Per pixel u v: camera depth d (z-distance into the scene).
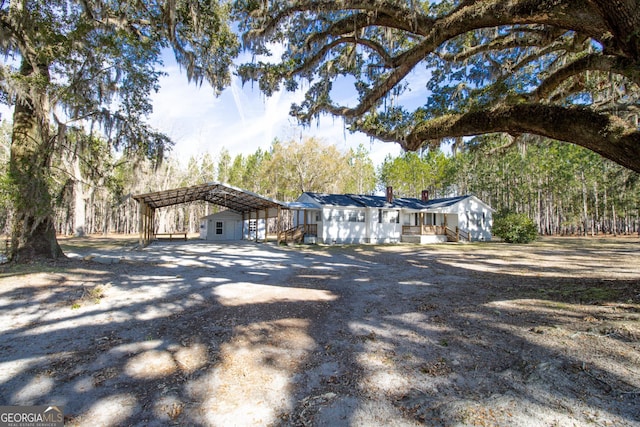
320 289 7.10
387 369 3.22
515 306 5.07
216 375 3.15
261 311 5.36
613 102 8.34
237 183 50.81
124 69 10.91
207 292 6.76
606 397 2.48
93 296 6.16
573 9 3.95
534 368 3.00
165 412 2.54
